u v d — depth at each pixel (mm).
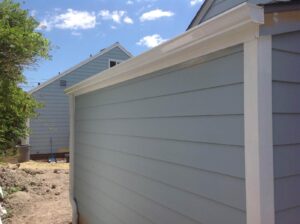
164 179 3180
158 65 3203
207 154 2561
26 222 6461
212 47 2445
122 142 4207
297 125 2271
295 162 2244
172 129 3041
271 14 2100
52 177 10617
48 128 17453
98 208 5125
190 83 2768
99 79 4660
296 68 2283
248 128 2143
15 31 6375
